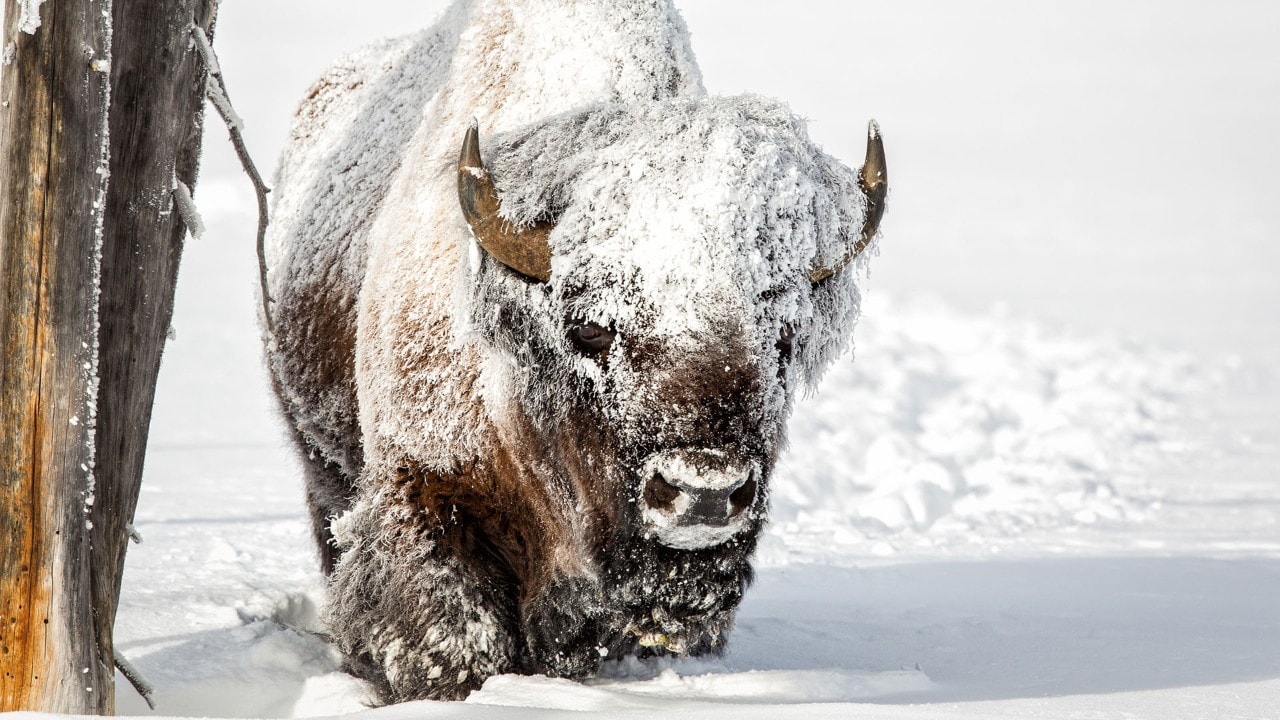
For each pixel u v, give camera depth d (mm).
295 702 17844
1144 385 66375
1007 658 19000
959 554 31812
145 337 15008
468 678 16938
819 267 15922
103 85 14039
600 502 15656
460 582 17125
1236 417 59500
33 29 13594
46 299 13820
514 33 19484
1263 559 30969
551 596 17656
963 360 67562
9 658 13844
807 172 15805
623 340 14844
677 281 14609
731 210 14750
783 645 20484
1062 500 39750
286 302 22766
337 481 21469
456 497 17250
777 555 31172
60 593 14008
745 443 14375
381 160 21547
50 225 13797
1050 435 51750
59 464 13977
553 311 15562
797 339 16172
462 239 16359
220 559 28969
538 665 17812
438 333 17312
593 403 15484
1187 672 17406
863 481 42750
